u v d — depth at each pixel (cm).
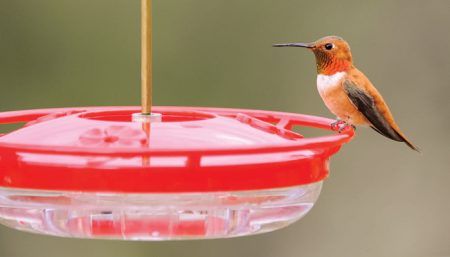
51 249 1084
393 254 1043
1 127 1095
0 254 1070
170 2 1040
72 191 437
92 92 1039
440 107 1055
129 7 1043
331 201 1059
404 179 1055
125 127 457
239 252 1075
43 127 487
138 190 432
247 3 1042
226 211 445
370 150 1061
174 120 564
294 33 1044
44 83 1039
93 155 413
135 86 1041
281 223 466
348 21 1048
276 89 1038
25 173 445
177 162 436
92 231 442
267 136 480
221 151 416
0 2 1038
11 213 455
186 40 1036
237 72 1039
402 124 1055
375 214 1048
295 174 464
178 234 442
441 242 1050
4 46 1038
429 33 1051
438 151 1053
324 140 454
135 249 1072
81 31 1039
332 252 1061
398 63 1055
